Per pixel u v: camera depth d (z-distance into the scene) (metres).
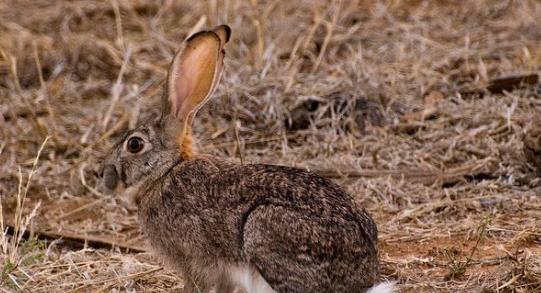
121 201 13.22
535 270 10.41
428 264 11.03
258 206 9.41
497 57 16.66
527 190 12.84
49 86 16.53
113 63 17.00
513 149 13.62
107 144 14.80
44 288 10.78
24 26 18.25
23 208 13.13
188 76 10.39
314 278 9.14
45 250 11.71
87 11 18.75
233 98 15.16
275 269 9.25
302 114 14.80
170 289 10.83
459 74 16.02
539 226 11.71
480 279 10.55
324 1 18.70
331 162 13.78
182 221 9.94
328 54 16.97
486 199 12.58
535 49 16.88
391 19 18.22
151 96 15.87
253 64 16.45
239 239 9.57
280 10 18.27
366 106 14.85
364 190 13.06
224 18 17.80
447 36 17.58
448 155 13.80
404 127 14.54
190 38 10.38
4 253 11.13
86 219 12.94
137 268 11.25
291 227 9.19
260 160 14.07
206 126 14.90
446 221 12.21
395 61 16.58
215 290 10.24
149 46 17.48
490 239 11.60
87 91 16.38
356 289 9.23
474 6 18.66
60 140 14.88
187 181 9.99
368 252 9.27
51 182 13.89
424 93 15.43
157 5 18.94
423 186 13.17
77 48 17.25
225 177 9.80
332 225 9.18
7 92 16.31
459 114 14.67
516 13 18.36
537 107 14.67
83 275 11.15
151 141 10.25
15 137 14.94
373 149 14.09
